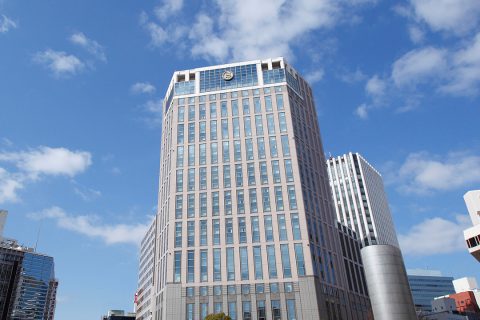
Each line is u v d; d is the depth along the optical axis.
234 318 77.94
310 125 110.06
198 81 108.94
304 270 80.62
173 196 93.31
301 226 85.56
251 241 85.19
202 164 96.38
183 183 94.56
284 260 82.25
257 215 88.00
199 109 104.38
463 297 175.50
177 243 87.38
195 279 82.62
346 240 108.88
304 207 88.25
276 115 100.50
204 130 101.06
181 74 111.69
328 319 78.62
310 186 95.44
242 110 102.38
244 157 95.75
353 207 169.88
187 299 80.69
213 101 104.88
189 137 100.69
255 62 109.38
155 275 95.94
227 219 88.56
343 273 95.06
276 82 105.44
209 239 86.75
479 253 76.44
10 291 152.25
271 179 91.94
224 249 85.19
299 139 99.81
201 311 79.19
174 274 83.81
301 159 96.50
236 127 100.19
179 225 89.50
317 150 107.88
